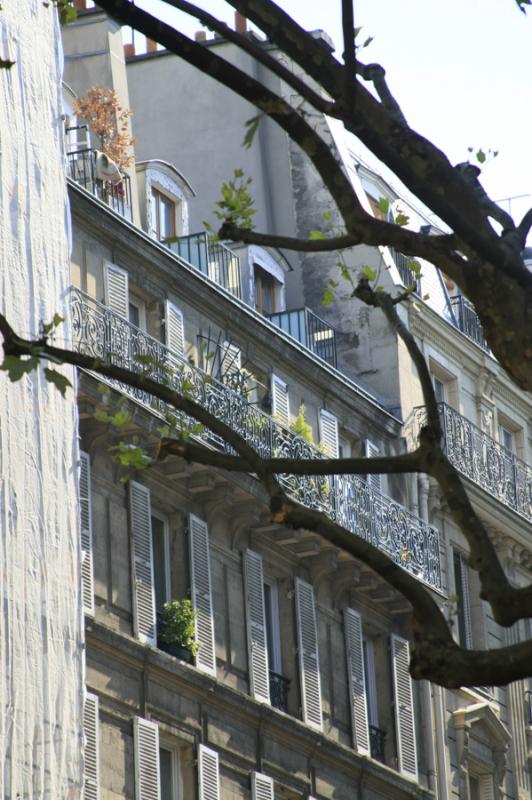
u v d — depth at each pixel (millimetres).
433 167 14156
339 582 50031
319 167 14180
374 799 50031
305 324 53469
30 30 37812
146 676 41531
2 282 35531
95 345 40594
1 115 36281
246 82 13609
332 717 49094
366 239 14273
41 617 34906
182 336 45438
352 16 13133
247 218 15445
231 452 44219
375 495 50062
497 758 56531
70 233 38438
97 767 38688
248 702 45000
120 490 41969
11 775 33250
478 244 13188
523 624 59875
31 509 35094
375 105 14242
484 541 13812
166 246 45281
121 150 48219
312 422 50750
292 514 13836
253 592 46312
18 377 14039
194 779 42656
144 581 41969
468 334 60562
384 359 55656
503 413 62125
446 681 13227
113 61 51031
